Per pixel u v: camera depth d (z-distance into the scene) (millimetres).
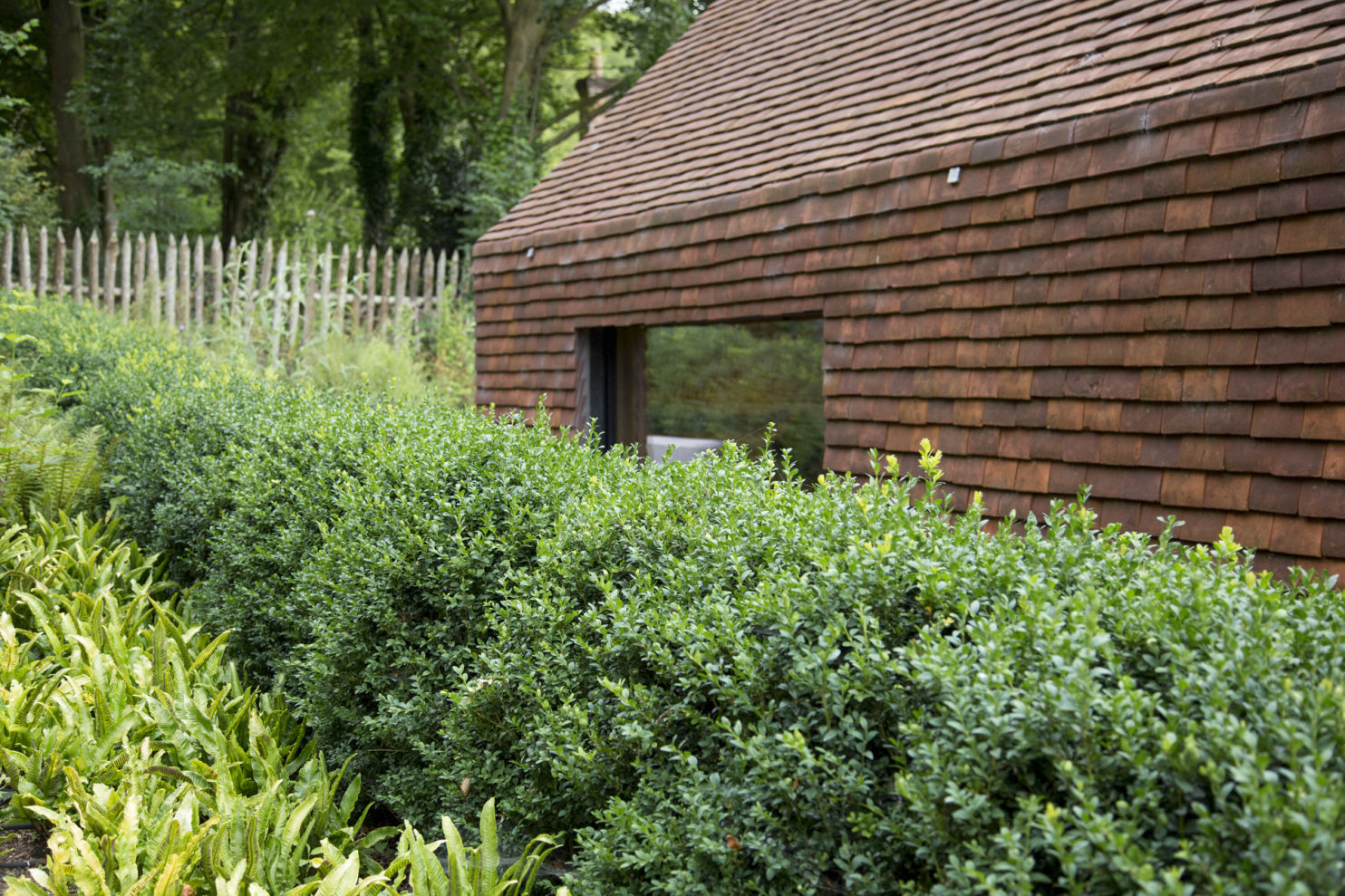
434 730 2951
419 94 22094
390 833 2941
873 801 1857
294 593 3572
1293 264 3877
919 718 1783
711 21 9984
